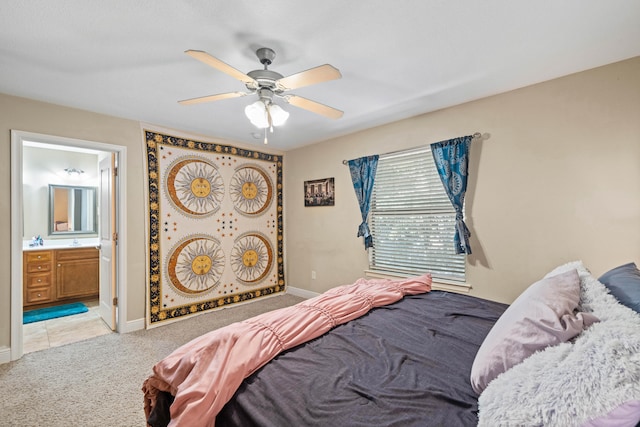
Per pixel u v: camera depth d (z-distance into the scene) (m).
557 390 0.69
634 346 0.68
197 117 3.02
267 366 1.17
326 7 1.46
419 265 3.07
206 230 3.67
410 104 2.74
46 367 2.34
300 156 4.34
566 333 0.86
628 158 1.97
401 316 1.68
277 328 1.37
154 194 3.24
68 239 4.54
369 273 3.48
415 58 1.95
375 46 1.81
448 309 1.79
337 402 0.95
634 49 1.86
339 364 1.18
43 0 1.38
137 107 2.73
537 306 1.03
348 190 3.70
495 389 0.81
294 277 4.45
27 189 4.23
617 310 0.94
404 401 0.94
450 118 2.79
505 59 1.97
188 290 3.49
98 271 4.32
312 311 1.58
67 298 4.09
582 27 1.63
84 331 3.10
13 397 1.96
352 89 2.42
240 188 4.02
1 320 2.40
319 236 4.07
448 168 2.70
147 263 3.18
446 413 0.88
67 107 2.71
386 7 1.46
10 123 2.44
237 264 3.98
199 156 3.61
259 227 4.24
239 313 3.60
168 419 1.22
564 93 2.20
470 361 1.18
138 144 3.13
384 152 3.30
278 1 1.40
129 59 1.91
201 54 1.41
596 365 0.68
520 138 2.40
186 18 1.52
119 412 1.81
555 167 2.24
